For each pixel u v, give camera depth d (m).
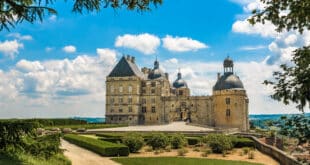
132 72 129.00
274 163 34.75
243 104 118.69
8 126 21.12
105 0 12.96
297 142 9.62
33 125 22.14
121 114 128.00
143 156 40.25
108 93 130.25
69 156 36.91
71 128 79.69
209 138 43.62
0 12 12.35
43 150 23.00
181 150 42.19
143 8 13.57
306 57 9.73
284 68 9.96
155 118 129.88
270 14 10.23
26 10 12.30
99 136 61.69
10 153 20.61
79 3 12.48
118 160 36.22
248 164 34.00
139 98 130.38
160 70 139.75
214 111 122.94
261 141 47.41
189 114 130.38
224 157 39.72
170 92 148.38
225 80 120.62
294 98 9.55
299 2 9.64
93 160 35.25
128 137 44.28
